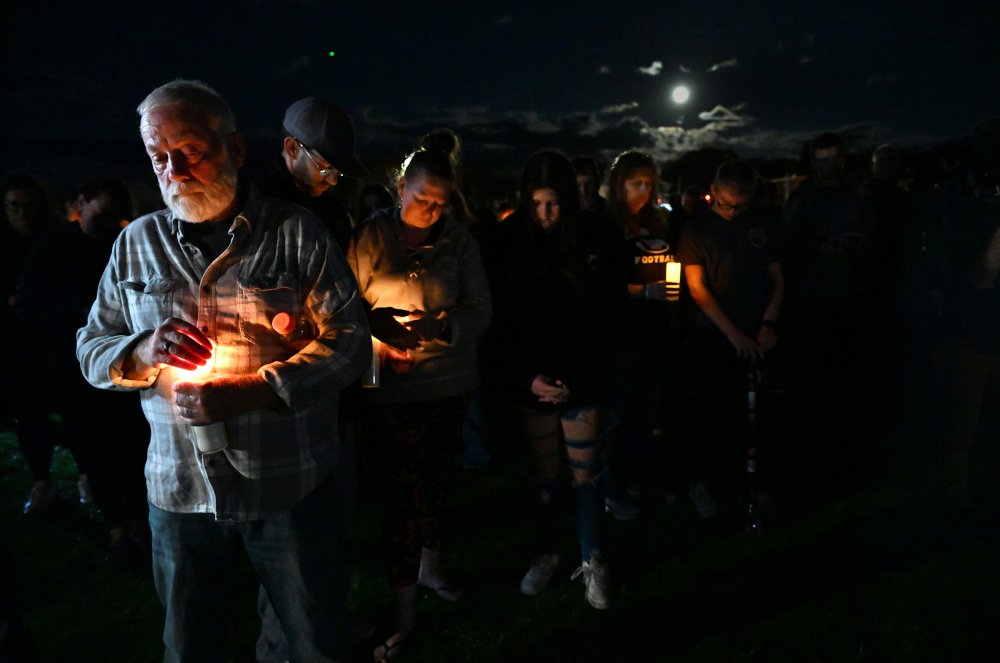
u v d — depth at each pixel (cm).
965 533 379
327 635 201
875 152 640
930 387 593
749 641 301
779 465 484
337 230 286
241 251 185
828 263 588
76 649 310
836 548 373
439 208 289
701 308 397
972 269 370
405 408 292
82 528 430
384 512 301
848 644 296
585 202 444
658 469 479
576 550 381
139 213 399
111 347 182
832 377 645
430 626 319
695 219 404
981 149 379
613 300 323
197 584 193
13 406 439
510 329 318
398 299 292
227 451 183
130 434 381
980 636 297
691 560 367
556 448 329
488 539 400
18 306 373
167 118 175
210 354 173
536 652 299
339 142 262
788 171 1634
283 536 193
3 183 439
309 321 195
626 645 302
